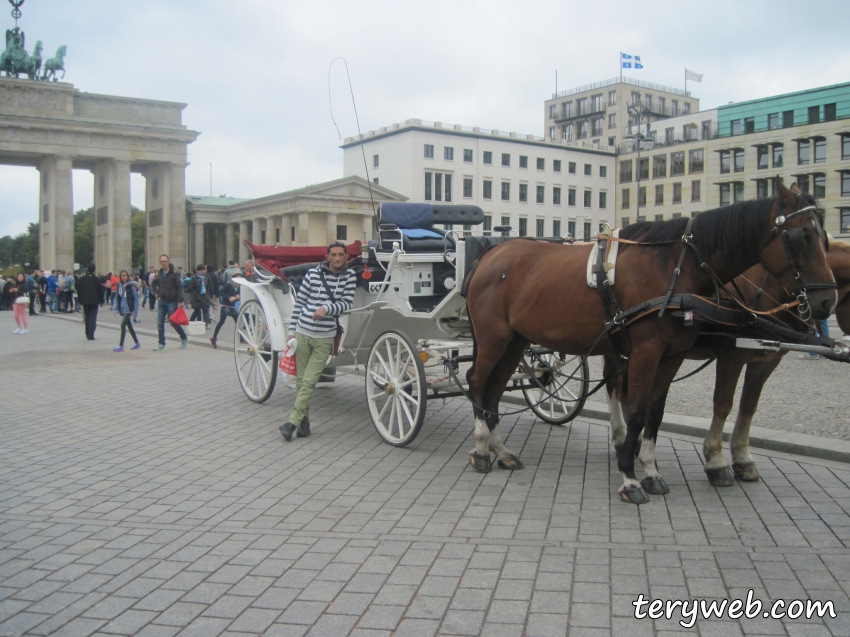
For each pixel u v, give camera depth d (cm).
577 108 10212
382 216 859
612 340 586
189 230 7775
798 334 538
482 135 7156
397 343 763
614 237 596
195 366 1416
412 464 699
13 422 898
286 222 6631
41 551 491
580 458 713
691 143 6888
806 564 452
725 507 559
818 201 515
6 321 2994
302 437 814
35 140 6325
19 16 6612
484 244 746
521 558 466
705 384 1093
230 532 521
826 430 762
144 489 627
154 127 6738
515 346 689
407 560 466
